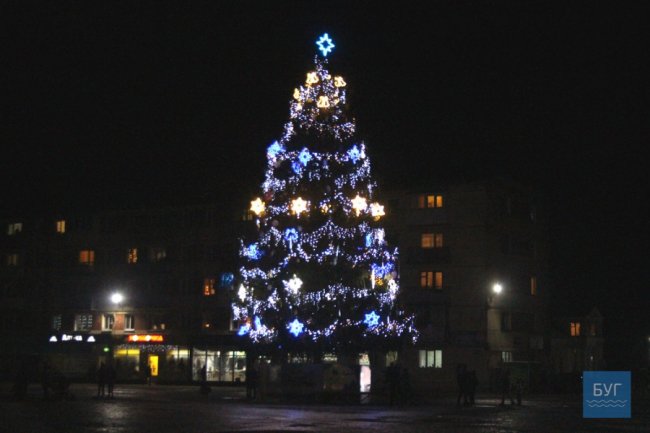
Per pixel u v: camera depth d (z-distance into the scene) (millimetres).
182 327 74250
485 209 64500
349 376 42000
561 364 77312
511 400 43094
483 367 62031
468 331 63281
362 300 43188
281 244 43906
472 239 64438
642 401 47469
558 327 79625
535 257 69938
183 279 75188
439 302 64188
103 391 45875
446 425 29234
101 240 79750
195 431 25641
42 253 82438
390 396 41375
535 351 68375
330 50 46344
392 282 44906
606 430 27906
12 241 84125
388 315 44375
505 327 65188
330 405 40875
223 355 71375
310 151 44469
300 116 45344
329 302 42844
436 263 65125
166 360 73562
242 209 72938
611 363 88875
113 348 76000
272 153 45500
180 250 76000
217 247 74125
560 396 54719
